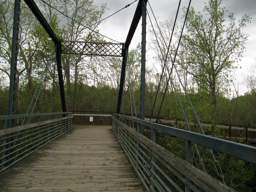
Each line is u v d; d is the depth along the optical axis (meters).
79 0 19.94
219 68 16.06
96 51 13.33
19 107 16.88
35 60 17.50
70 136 12.97
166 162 3.59
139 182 5.12
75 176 5.48
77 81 21.78
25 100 17.22
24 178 5.27
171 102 16.09
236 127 13.59
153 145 4.15
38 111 17.41
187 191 2.77
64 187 4.74
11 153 5.96
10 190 4.54
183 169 2.76
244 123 17.12
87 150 8.70
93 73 21.75
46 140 9.76
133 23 10.05
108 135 13.74
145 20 7.30
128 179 5.32
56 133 11.70
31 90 17.58
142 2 7.44
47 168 6.10
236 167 8.91
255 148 1.62
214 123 12.91
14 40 6.40
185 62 16.33
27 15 17.55
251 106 18.28
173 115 15.59
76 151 8.47
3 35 17.67
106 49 13.34
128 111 22.52
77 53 13.23
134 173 5.78
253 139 12.38
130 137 7.08
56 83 17.17
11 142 5.94
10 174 5.54
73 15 19.80
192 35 16.14
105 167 6.31
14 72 6.38
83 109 24.89
